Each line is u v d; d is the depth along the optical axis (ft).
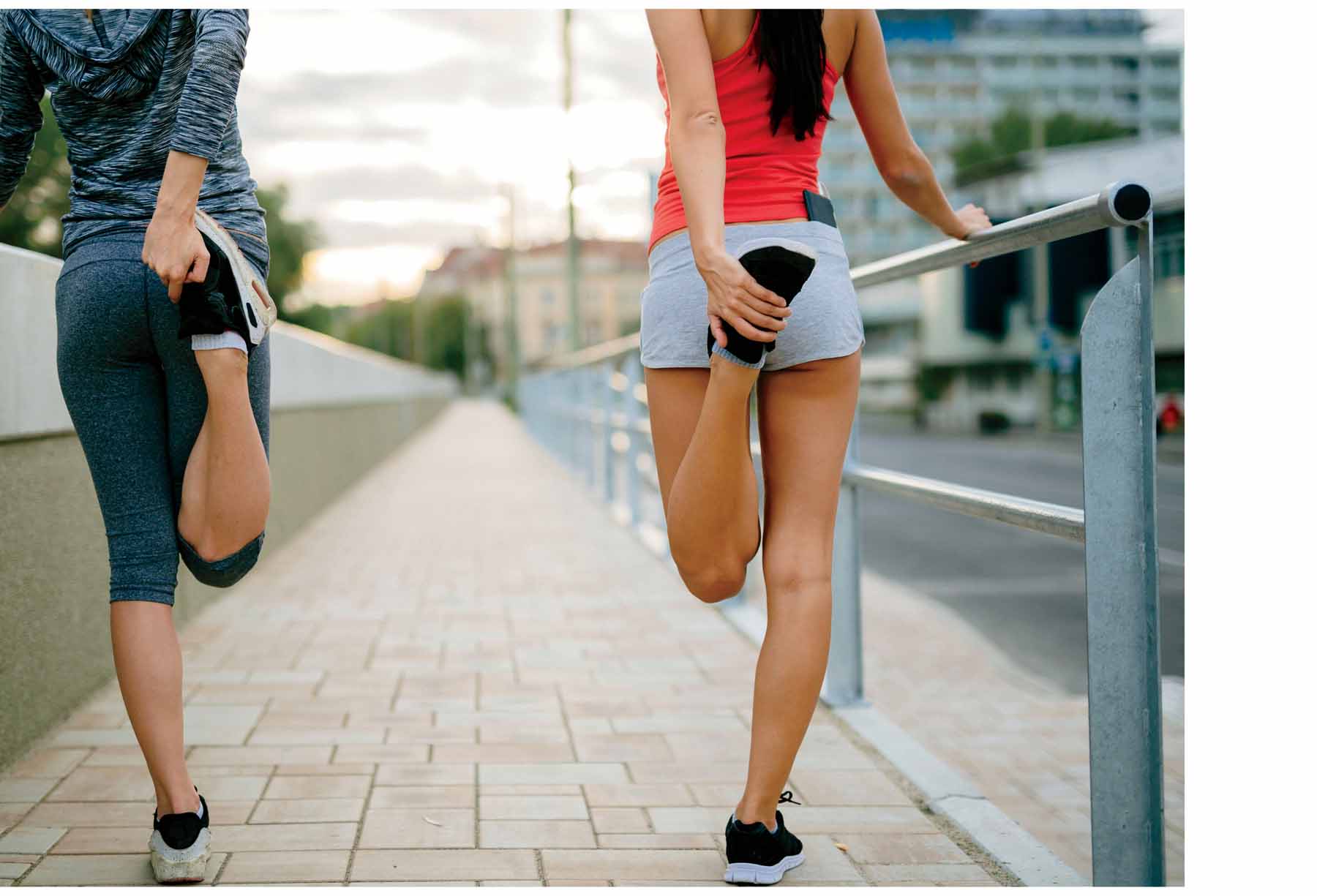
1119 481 5.55
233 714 9.89
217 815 7.44
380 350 333.01
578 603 15.46
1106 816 5.58
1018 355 91.71
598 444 32.07
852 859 6.91
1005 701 14.78
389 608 15.06
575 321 57.67
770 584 6.40
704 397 6.43
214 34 5.86
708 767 8.61
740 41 6.15
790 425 6.41
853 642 10.25
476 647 12.72
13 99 6.44
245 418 6.23
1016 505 6.65
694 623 14.16
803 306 6.18
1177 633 17.56
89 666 10.14
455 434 74.84
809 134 6.36
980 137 175.22
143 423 6.49
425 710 10.11
